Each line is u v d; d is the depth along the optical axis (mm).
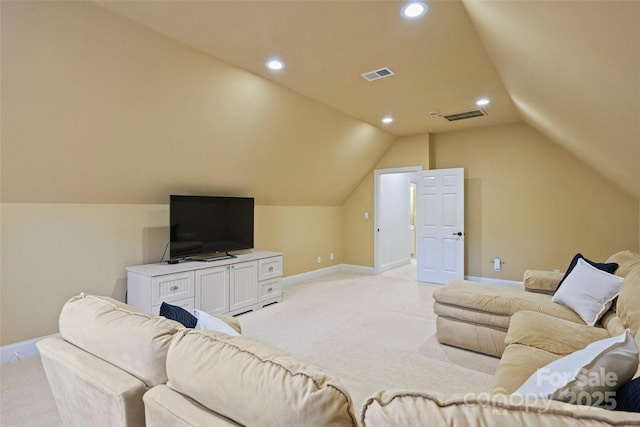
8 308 2621
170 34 2389
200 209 3707
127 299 3229
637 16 954
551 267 4621
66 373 1097
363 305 4121
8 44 1947
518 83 2832
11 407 1996
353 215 6383
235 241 4121
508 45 2094
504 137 4957
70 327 1221
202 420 786
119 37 2250
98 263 3121
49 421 1871
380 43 2539
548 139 4613
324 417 655
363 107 4102
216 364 846
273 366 786
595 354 842
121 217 3281
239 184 4230
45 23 1972
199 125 3174
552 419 550
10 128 2246
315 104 3912
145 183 3305
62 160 2623
